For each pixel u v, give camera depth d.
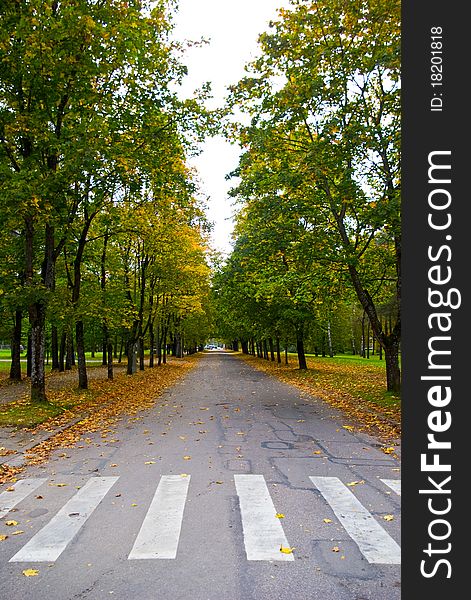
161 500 6.09
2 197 11.56
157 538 4.92
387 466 7.71
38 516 5.64
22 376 26.95
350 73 14.27
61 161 13.84
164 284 31.58
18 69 12.77
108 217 18.84
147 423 11.77
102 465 7.89
